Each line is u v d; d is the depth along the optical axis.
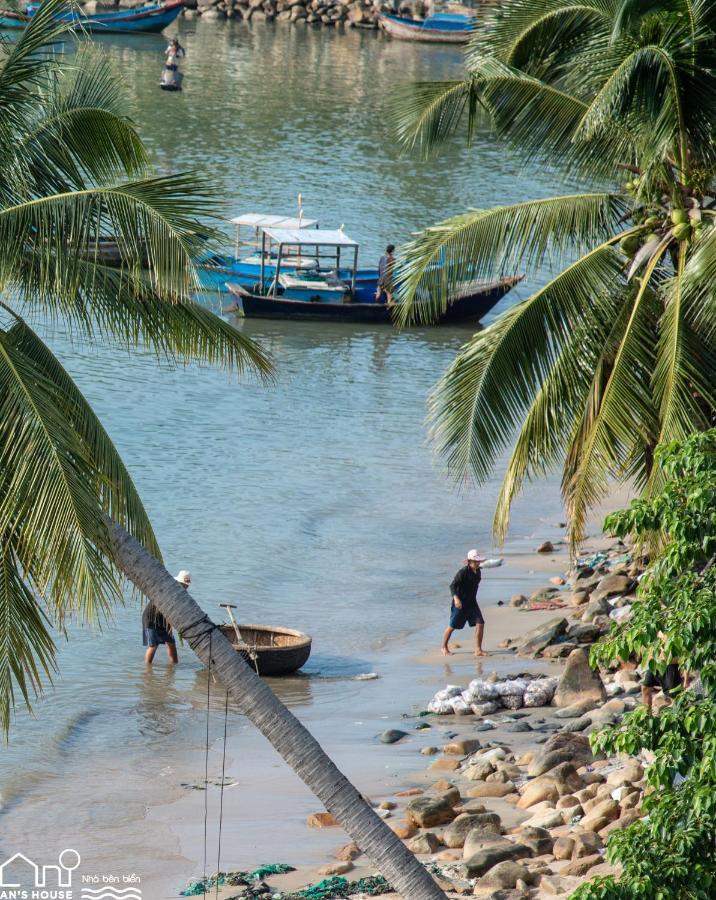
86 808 59.38
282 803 60.50
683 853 33.81
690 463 36.28
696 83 62.66
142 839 55.78
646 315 66.00
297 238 173.62
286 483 116.62
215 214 42.31
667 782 34.31
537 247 69.19
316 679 78.44
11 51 45.50
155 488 112.00
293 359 158.75
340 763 64.19
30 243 42.62
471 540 107.56
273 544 102.19
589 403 67.06
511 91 70.31
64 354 146.75
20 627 42.31
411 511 113.12
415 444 130.75
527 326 66.81
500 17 72.12
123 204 40.94
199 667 79.62
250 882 50.47
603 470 64.75
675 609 35.72
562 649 81.19
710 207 68.25
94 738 68.56
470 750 65.12
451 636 86.94
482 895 46.69
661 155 63.25
